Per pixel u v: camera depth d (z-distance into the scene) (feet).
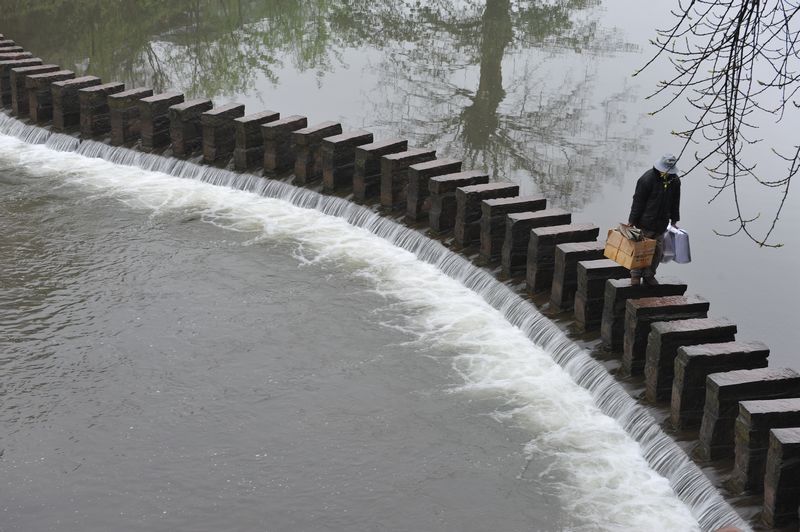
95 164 98.32
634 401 54.13
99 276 72.33
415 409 56.18
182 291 70.18
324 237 79.92
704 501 47.09
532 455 52.01
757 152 100.32
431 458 51.88
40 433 53.72
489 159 98.17
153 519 47.19
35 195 88.58
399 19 161.58
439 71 131.44
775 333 65.36
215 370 60.18
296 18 163.63
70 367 60.23
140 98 99.40
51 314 66.64
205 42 149.18
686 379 50.24
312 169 88.43
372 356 61.77
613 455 51.93
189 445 52.90
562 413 55.67
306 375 59.72
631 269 55.21
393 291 70.49
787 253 77.71
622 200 87.15
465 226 73.26
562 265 62.44
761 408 45.24
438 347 62.80
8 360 60.80
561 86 123.65
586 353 58.95
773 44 139.85
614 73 129.90
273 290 70.44
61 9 163.12
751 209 86.43
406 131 106.73
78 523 46.91
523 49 141.79
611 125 109.09
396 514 47.65
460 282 71.77
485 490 49.34
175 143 95.86
